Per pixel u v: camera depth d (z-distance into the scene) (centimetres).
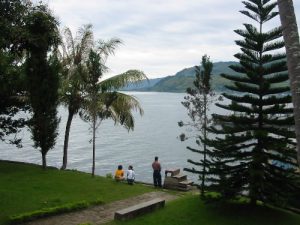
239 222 1766
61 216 1792
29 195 2025
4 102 2638
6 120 2730
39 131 2675
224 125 1919
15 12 1752
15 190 2094
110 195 2227
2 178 2356
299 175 1866
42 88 2627
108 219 1794
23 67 2684
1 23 1652
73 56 3092
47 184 2297
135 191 2391
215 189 1923
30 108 2811
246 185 1973
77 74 2955
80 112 3095
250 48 1864
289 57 877
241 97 1877
